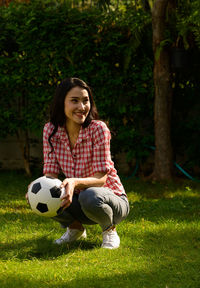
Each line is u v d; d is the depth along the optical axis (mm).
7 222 3994
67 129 3145
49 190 2914
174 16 6297
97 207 2996
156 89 6445
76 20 6418
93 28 6508
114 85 6531
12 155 7520
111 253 3066
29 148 7172
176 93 6898
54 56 6484
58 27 6402
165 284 2539
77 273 2684
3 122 6793
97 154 3078
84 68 6516
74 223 3330
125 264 2867
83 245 3307
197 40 5934
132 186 6039
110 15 6531
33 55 6512
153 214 4414
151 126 6848
